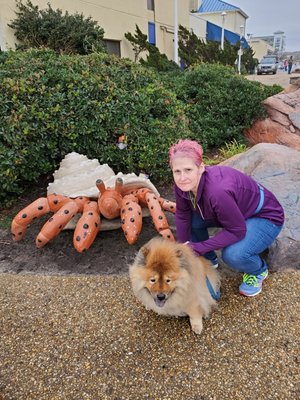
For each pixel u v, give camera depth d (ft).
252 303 8.18
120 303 8.45
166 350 7.07
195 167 6.79
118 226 11.43
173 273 6.38
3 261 10.57
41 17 30.89
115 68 15.40
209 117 19.77
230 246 7.66
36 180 14.25
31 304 8.54
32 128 12.44
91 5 40.63
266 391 6.11
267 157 11.91
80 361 6.92
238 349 6.98
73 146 13.70
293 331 7.32
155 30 57.77
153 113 15.55
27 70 13.69
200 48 45.16
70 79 13.51
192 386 6.29
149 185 11.60
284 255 9.15
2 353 7.15
